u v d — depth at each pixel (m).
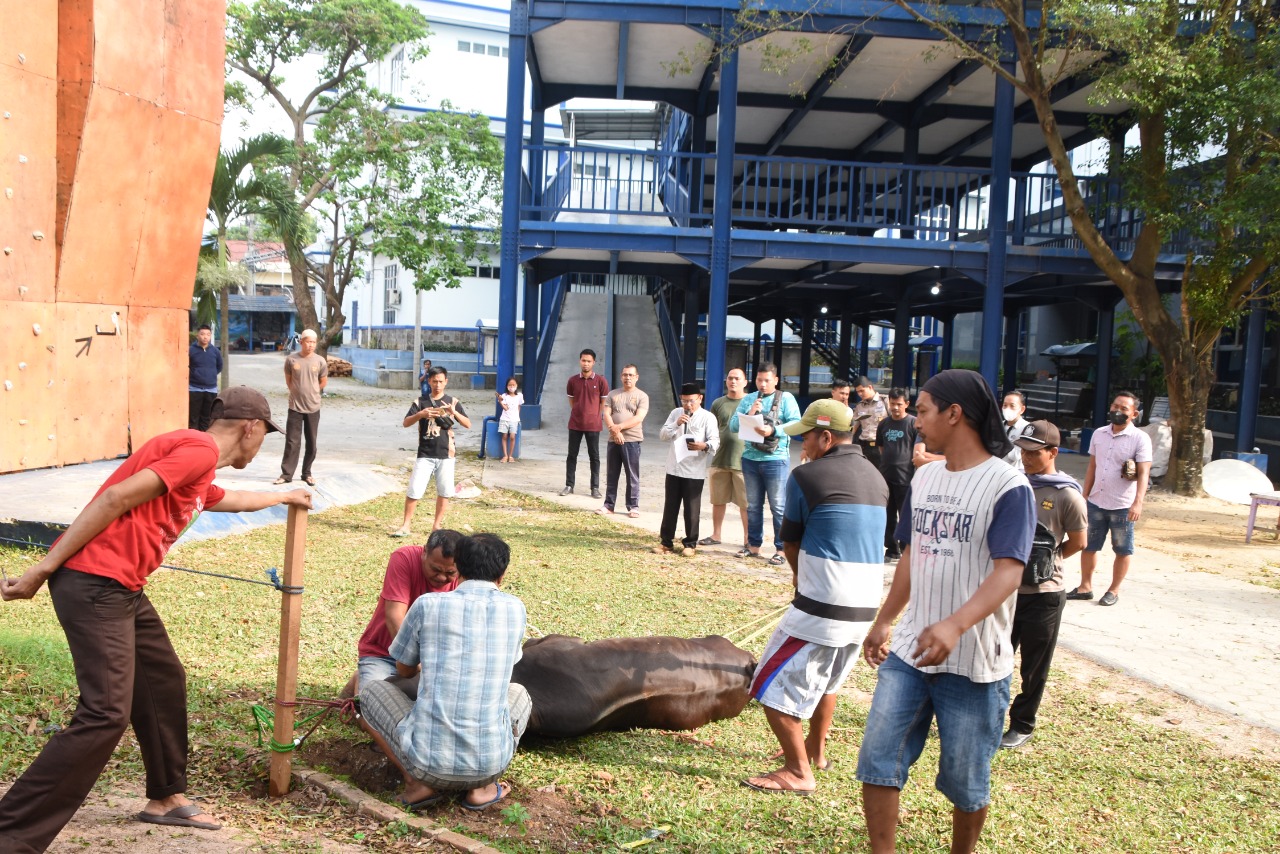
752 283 24.84
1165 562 10.69
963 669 3.21
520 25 16.06
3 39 3.92
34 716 4.35
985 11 15.55
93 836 3.34
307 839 3.51
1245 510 14.81
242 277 20.61
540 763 4.48
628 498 11.87
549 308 30.09
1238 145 14.08
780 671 4.42
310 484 11.14
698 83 19.77
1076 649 7.20
